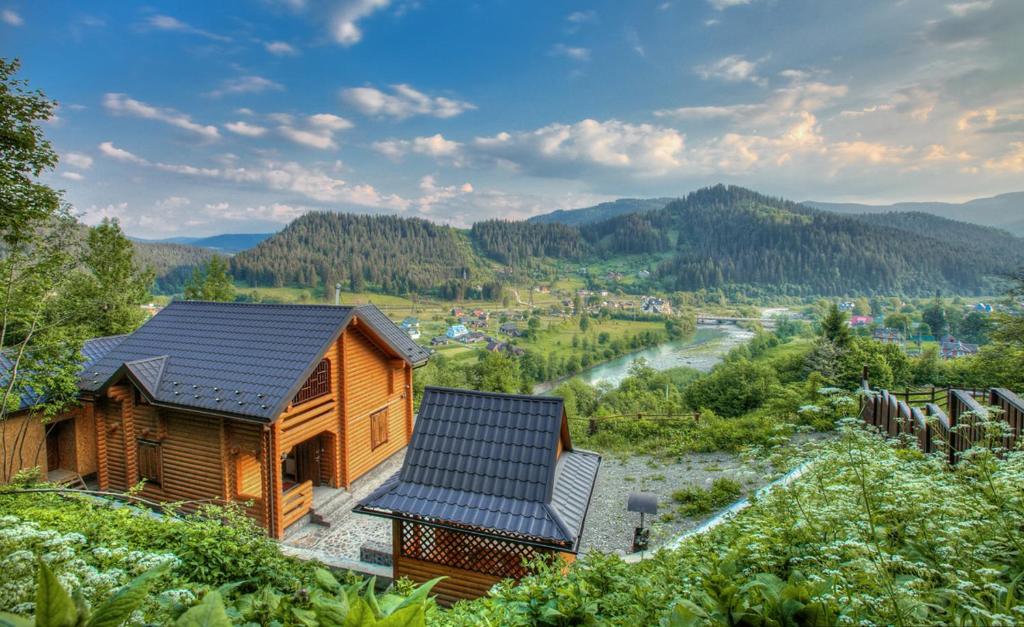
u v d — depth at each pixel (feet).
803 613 8.98
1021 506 12.44
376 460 55.83
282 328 49.42
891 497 13.34
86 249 48.26
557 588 14.46
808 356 98.22
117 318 89.25
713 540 19.63
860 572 10.93
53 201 45.52
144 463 46.47
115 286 88.43
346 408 50.21
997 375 73.51
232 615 8.66
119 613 5.87
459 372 164.45
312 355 44.93
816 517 14.05
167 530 28.25
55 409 44.16
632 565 20.22
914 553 11.89
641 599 13.91
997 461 14.74
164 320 54.29
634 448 67.00
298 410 44.16
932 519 12.30
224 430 42.91
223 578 23.50
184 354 48.19
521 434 30.89
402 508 28.94
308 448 50.55
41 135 47.29
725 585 11.35
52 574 5.68
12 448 45.44
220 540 26.96
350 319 48.96
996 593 10.45
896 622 9.00
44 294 44.80
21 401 44.75
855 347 89.71
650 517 44.45
